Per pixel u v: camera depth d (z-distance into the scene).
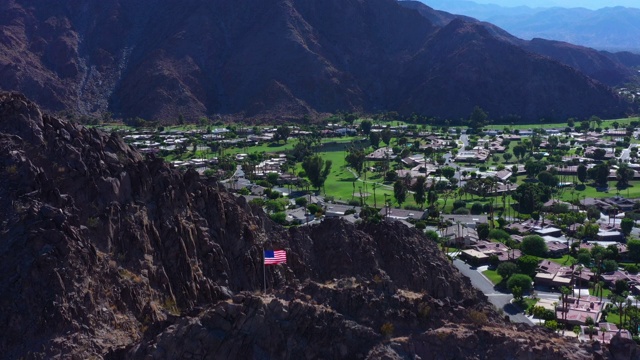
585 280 192.62
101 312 90.19
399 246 119.94
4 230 94.56
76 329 86.81
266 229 122.50
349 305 92.25
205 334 85.81
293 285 100.06
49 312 87.19
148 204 107.81
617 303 172.12
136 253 100.06
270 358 86.06
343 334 87.44
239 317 87.38
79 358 84.06
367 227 127.06
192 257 105.31
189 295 100.12
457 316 94.75
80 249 93.31
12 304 87.94
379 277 101.81
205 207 114.44
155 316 93.88
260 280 108.81
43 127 111.06
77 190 102.62
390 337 88.44
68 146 106.94
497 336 88.75
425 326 91.38
